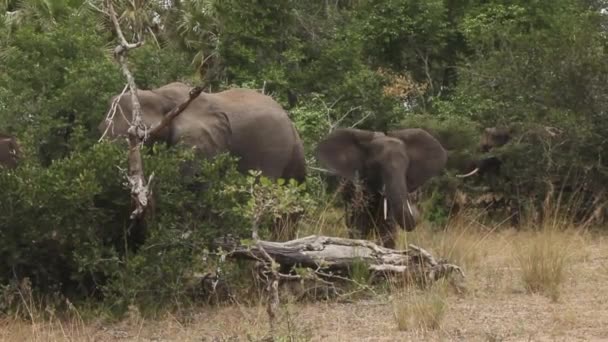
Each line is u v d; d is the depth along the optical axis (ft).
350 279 39.93
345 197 54.24
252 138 50.16
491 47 84.84
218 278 38.22
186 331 34.17
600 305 38.81
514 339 32.40
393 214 49.34
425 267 41.73
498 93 78.84
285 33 83.76
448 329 34.01
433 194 67.21
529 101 75.97
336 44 83.15
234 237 38.81
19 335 33.24
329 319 36.24
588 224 66.33
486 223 70.28
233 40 82.23
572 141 71.72
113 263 36.86
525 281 42.68
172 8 102.37
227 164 40.75
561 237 52.80
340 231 52.47
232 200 38.14
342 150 52.37
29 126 47.60
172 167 37.96
